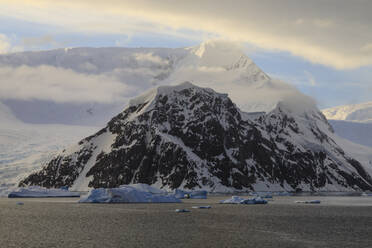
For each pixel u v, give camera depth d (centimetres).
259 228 9644
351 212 13350
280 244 7844
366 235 8800
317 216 12106
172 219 11125
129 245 7650
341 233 9031
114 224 10119
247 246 7656
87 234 8700
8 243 7788
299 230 9394
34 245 7625
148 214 12288
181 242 7938
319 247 7625
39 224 10069
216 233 8912
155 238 8306
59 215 11906
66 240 8056
